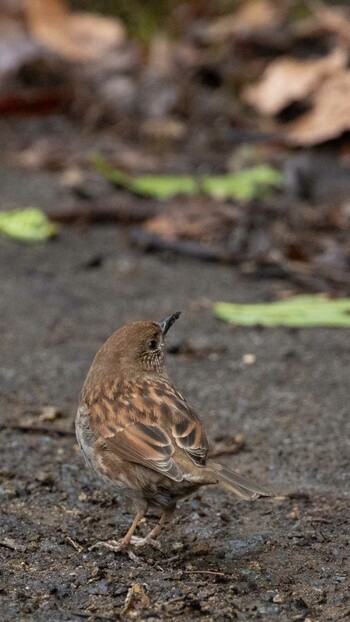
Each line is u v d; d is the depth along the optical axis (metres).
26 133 18.16
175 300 12.88
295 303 12.72
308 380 10.83
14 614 6.80
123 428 7.51
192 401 10.35
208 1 21.25
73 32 19.86
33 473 8.95
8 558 7.59
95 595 7.10
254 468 9.14
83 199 15.52
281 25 19.77
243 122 17.94
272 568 7.52
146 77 19.25
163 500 7.56
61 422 9.94
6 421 9.87
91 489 8.73
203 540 7.98
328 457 9.28
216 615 6.80
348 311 12.54
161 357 8.27
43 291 12.98
